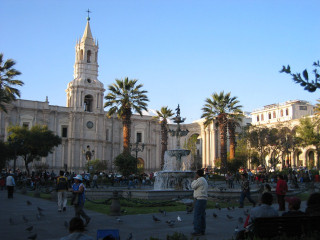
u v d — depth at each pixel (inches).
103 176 2126.0
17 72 1686.8
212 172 2588.6
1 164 1921.8
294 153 2977.4
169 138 3457.2
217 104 2257.6
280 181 711.1
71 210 738.2
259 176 1886.1
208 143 3314.5
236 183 1942.7
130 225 533.3
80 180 538.9
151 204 773.3
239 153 2503.7
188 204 766.5
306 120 2500.0
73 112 2920.8
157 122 3464.6
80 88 2972.4
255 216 356.2
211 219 592.1
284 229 302.5
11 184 1056.2
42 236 462.0
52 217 631.2
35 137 2162.9
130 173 1916.8
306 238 279.6
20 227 526.0
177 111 1250.6
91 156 2918.3
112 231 357.1
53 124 2878.9
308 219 305.6
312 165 2691.9
